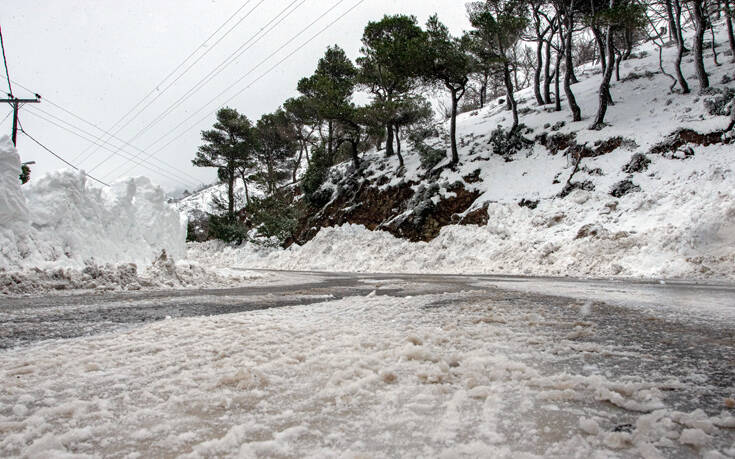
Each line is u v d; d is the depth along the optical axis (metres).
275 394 1.74
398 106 26.31
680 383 1.81
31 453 1.20
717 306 4.75
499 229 17.95
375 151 35.12
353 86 32.62
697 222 11.92
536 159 21.44
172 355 2.47
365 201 26.92
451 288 7.82
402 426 1.38
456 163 24.03
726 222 11.62
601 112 20.56
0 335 3.28
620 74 27.52
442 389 1.73
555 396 1.63
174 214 14.20
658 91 22.22
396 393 1.70
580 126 21.36
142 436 1.33
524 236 16.95
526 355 2.30
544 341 2.69
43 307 5.18
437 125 31.14
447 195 22.28
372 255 21.70
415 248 20.34
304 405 1.61
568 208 17.06
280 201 32.19
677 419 1.42
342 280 11.54
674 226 12.50
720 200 12.45
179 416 1.52
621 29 21.00
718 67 22.72
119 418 1.49
